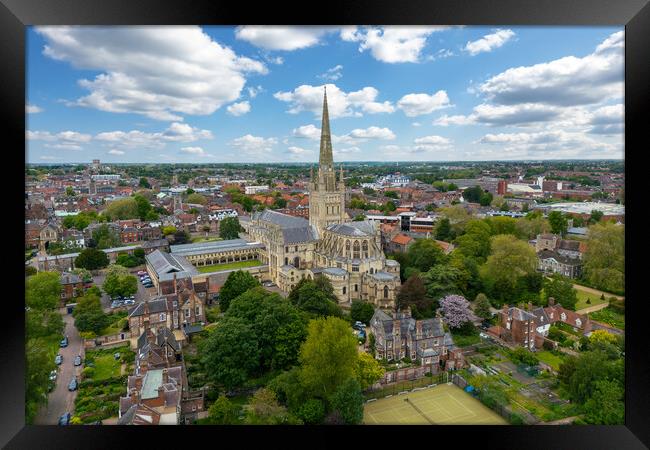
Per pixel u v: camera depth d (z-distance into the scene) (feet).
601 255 423.23
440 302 351.67
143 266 543.39
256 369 279.90
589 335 312.29
